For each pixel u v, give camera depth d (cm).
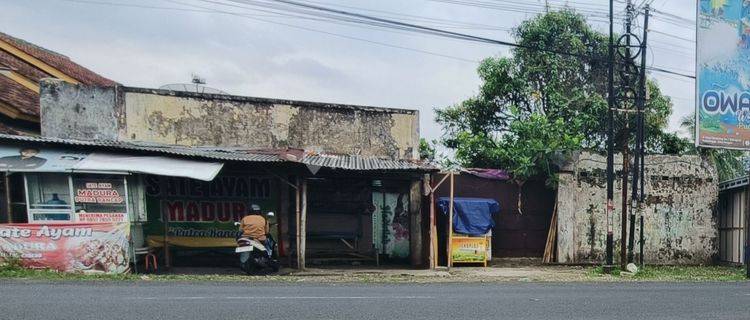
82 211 1284
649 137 2238
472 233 1617
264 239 1377
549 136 1784
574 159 1764
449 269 1531
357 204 1611
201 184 1506
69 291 912
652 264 1816
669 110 2233
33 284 1000
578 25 2256
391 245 1631
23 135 1411
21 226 1191
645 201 1842
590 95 2192
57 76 1958
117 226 1230
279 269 1450
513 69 2281
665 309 886
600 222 1786
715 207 1889
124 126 1489
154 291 942
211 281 1156
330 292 1002
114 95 1488
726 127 1656
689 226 1872
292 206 1554
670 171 1869
